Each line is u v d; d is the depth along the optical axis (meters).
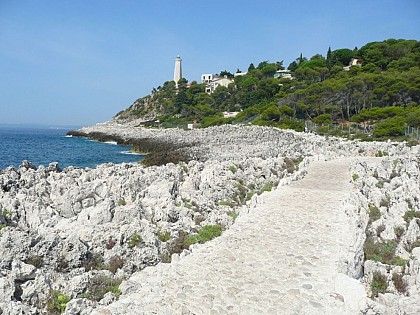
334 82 74.38
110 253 10.62
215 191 18.02
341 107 72.12
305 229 12.90
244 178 21.84
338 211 15.12
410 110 57.47
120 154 58.94
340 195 17.98
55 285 8.59
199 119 104.12
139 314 7.53
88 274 9.11
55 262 9.70
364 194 19.38
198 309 7.80
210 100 114.81
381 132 50.75
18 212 13.20
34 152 61.94
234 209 16.34
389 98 66.62
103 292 8.67
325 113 71.56
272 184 22.02
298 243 11.57
